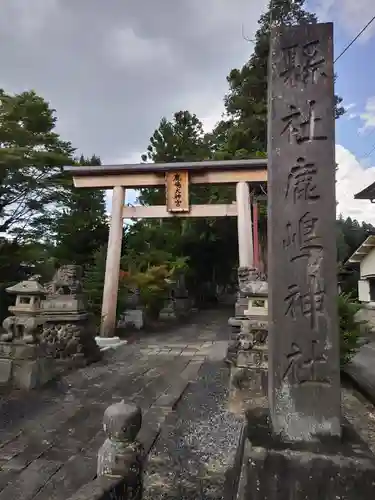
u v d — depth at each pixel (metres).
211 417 5.14
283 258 2.96
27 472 3.64
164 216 12.31
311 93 3.09
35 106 14.38
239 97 19.16
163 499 3.21
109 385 6.92
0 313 13.56
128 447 2.71
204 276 28.08
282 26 3.20
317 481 2.47
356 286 19.47
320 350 2.83
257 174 12.14
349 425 3.02
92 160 20.80
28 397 6.05
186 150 23.36
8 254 14.80
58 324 8.59
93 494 2.39
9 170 13.47
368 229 27.94
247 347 5.80
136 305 16.53
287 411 2.81
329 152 3.00
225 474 3.58
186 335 14.02
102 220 18.28
